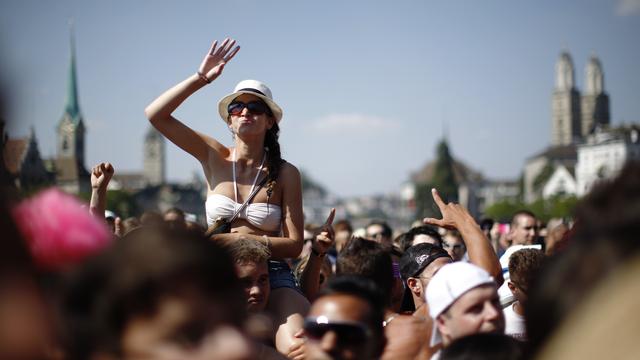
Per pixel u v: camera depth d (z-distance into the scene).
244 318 2.20
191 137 5.96
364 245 5.28
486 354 3.30
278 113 6.00
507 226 14.60
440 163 173.00
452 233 12.57
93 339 2.06
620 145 150.88
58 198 2.34
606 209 1.89
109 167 5.75
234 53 5.77
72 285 2.11
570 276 1.90
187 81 5.70
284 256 5.80
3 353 1.73
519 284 5.46
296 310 5.52
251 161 6.03
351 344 3.47
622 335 1.67
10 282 1.78
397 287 6.09
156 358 2.02
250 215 5.91
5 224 1.82
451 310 4.08
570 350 1.78
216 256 2.12
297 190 6.09
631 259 1.78
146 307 2.04
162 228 2.20
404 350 4.43
